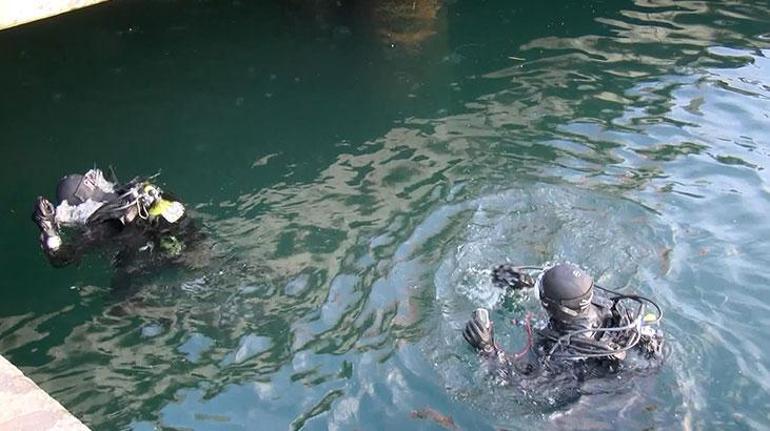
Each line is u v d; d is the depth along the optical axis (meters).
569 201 3.87
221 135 4.83
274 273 3.57
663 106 4.71
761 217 3.67
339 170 4.36
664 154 4.22
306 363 3.09
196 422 2.90
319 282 3.50
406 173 4.25
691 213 3.73
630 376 2.82
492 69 5.32
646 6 6.04
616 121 4.58
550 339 2.87
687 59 5.26
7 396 2.43
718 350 2.96
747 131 4.39
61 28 6.14
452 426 2.75
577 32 5.73
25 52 5.85
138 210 3.45
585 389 2.79
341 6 6.28
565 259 3.49
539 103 4.85
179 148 4.73
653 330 2.90
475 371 2.94
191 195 4.25
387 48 5.72
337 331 3.23
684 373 2.86
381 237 3.74
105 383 3.10
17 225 4.17
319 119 4.90
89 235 3.42
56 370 3.19
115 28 6.15
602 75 5.13
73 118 5.10
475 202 3.92
